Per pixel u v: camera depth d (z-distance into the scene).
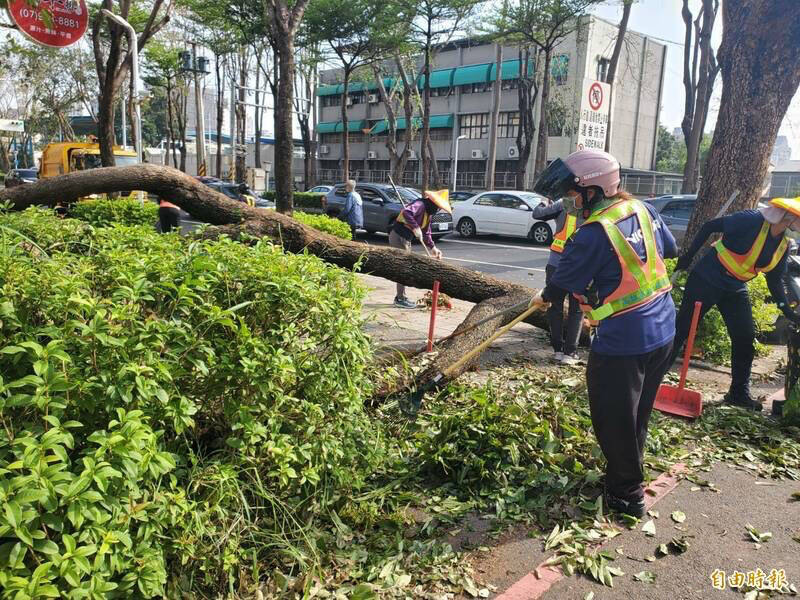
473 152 44.47
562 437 4.34
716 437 4.81
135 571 2.21
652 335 3.40
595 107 12.94
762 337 8.03
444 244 18.75
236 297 3.02
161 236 3.78
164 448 2.62
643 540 3.38
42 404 2.06
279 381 3.02
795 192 39.72
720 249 5.24
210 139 64.81
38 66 35.03
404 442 4.27
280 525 3.07
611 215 3.37
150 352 2.42
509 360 6.83
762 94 6.93
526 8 25.03
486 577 3.03
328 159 56.31
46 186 6.53
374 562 3.07
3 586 1.86
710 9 22.25
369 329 7.71
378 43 27.67
